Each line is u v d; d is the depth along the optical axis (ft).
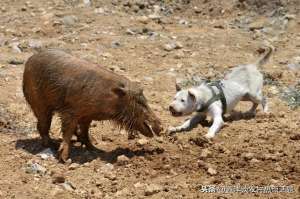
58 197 27.43
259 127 35.60
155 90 43.55
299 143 33.09
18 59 48.37
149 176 29.53
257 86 37.58
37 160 31.12
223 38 54.75
